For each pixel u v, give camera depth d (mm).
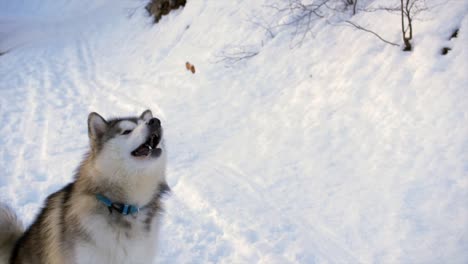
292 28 4324
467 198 2256
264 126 3473
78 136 4125
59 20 11562
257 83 4027
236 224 2561
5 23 12555
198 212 2734
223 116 3842
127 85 5430
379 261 2135
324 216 2500
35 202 2941
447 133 2592
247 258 2314
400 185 2500
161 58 5762
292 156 3055
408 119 2818
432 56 3002
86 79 6125
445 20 3113
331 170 2814
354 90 3256
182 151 3477
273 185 2844
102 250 1708
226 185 2936
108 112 4668
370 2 3904
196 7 5988
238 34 4828
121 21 8477
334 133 3072
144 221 1793
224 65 4547
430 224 2227
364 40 3539
